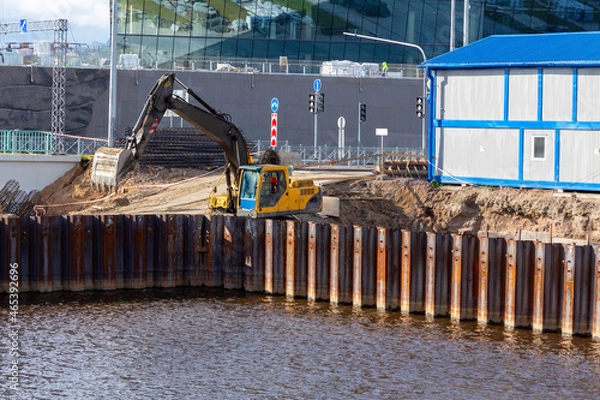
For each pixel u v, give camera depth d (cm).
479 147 9238
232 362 5984
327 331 6694
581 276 6619
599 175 8612
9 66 13825
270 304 7481
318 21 16062
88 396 5406
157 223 7994
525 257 6794
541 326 6706
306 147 13688
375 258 7388
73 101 14050
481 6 16262
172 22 15962
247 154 8519
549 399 5428
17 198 10212
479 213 9031
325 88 14700
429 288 7088
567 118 8719
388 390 5534
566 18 16362
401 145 14875
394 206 9250
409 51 16312
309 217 8581
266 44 16100
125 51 16088
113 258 7869
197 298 7656
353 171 11106
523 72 8925
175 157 11112
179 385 5581
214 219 8012
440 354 6197
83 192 10438
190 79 14388
